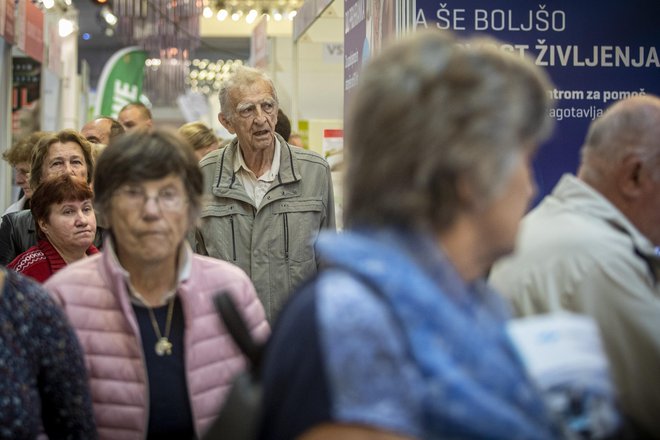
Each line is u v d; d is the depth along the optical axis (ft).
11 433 8.49
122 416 10.16
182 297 10.31
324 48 40.16
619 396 8.32
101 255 10.74
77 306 10.28
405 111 4.98
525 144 5.34
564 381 5.49
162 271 10.36
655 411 8.47
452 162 4.91
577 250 8.45
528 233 8.81
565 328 5.65
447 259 5.09
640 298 8.34
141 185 10.00
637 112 9.14
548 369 5.50
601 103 16.96
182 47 84.43
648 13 16.94
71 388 9.15
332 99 42.19
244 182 18.74
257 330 10.92
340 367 4.53
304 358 4.66
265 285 18.28
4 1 38.24
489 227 5.20
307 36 38.14
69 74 64.28
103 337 10.22
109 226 10.40
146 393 10.15
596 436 5.49
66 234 15.35
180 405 10.27
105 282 10.37
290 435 4.62
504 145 5.01
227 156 18.84
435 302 4.73
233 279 10.84
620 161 9.11
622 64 16.96
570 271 8.41
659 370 8.40
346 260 4.82
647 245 8.79
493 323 5.20
